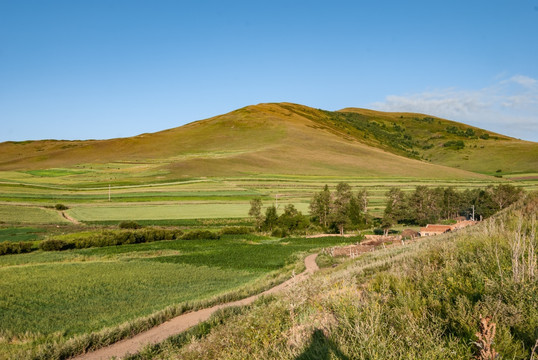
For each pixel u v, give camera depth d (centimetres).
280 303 895
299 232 7981
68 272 3650
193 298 2662
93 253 4922
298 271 3550
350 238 6875
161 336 1709
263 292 2547
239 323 875
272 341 639
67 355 1529
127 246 5572
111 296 2744
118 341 1691
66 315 2266
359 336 502
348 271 1441
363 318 573
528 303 525
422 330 484
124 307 2444
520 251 743
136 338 1716
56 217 8088
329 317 655
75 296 2741
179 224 7881
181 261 4406
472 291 620
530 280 596
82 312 2338
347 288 809
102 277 3422
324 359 484
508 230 1070
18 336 1917
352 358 471
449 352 435
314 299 819
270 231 7912
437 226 7244
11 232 6419
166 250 5191
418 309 592
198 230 6781
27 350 1617
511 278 625
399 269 967
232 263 4303
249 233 7300
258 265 4188
